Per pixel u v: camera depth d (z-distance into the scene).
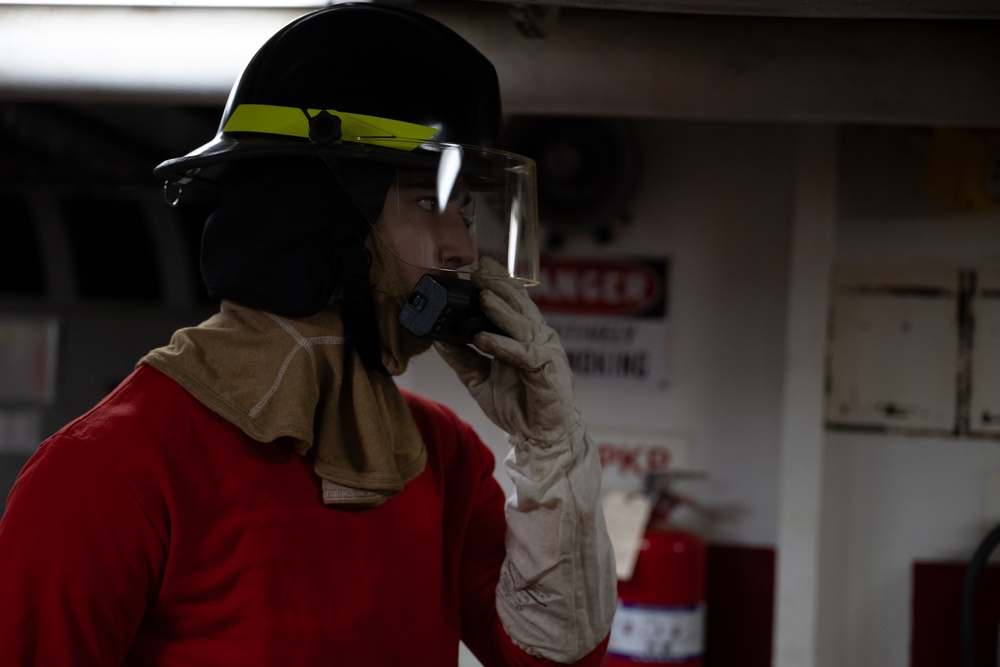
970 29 1.79
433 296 1.05
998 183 2.57
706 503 2.93
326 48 1.09
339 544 1.03
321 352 1.06
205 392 0.99
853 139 2.83
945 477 2.78
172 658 0.99
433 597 1.12
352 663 1.01
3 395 3.79
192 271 3.77
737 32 1.82
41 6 1.84
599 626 1.20
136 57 1.82
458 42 1.17
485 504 1.31
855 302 2.82
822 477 2.80
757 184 2.93
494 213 1.15
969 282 2.77
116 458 0.94
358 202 1.02
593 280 3.00
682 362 2.96
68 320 3.78
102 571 0.91
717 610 2.88
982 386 2.76
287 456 1.04
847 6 1.16
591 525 1.16
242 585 0.98
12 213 3.75
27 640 0.88
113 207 3.74
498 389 1.17
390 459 1.06
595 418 3.00
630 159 2.88
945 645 2.75
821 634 2.82
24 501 0.92
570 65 1.83
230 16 1.82
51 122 3.32
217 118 3.32
